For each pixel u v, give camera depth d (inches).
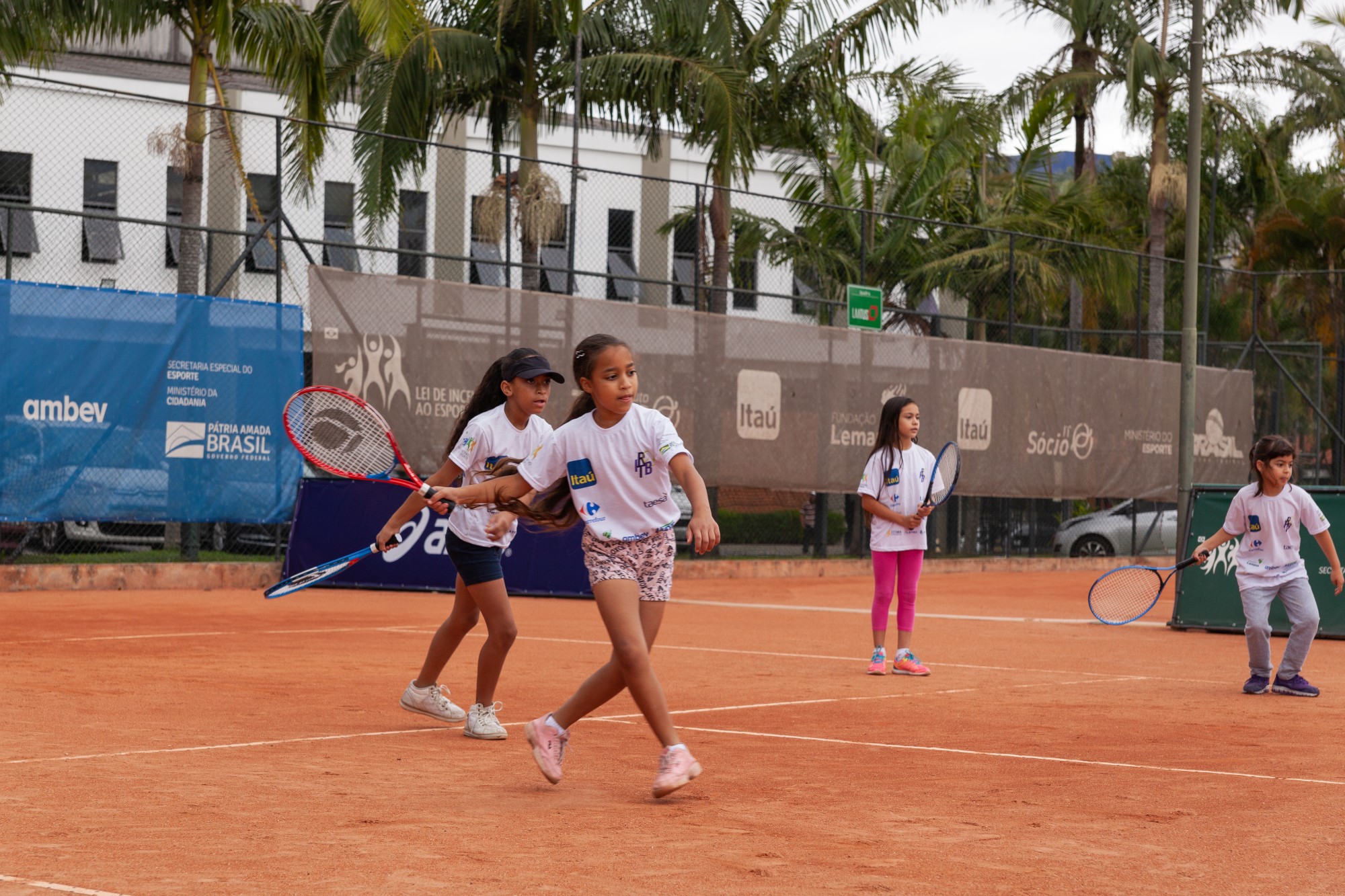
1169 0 1427.2
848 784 266.5
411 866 193.3
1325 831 229.6
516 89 1111.0
